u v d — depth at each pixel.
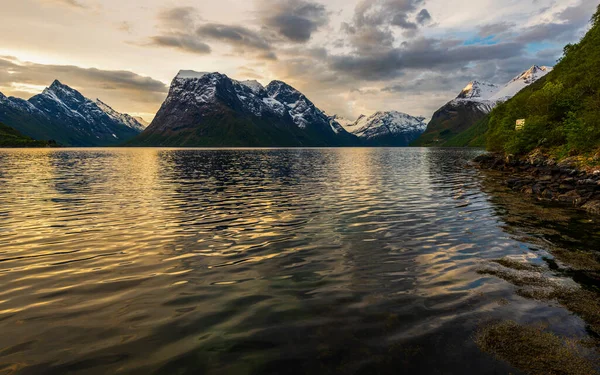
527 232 20.09
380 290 11.84
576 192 32.44
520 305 10.70
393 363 7.75
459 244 17.62
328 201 32.19
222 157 146.00
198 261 15.10
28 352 8.11
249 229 21.23
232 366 7.62
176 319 9.80
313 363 7.74
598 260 15.07
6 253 16.16
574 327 9.43
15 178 53.41
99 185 45.00
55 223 22.81
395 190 40.03
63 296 11.37
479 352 8.22
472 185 44.69
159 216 25.34
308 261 15.03
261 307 10.56
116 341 8.62
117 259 15.34
